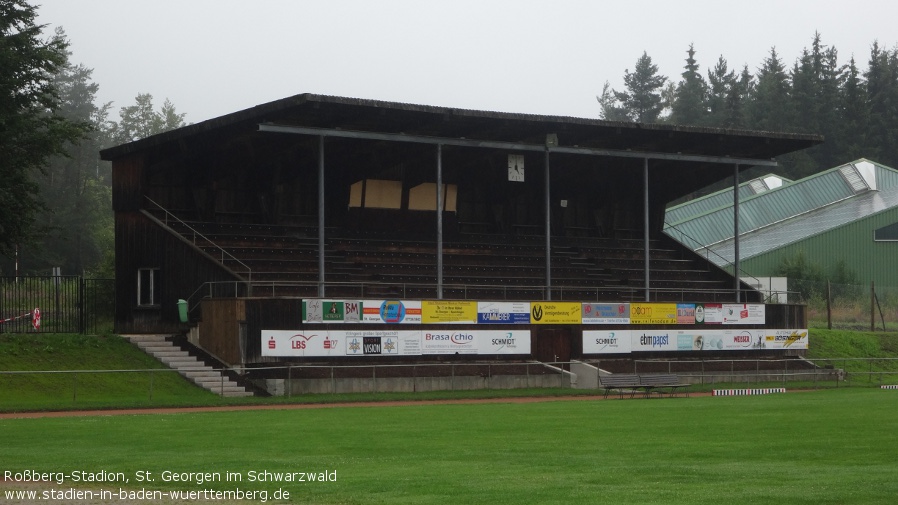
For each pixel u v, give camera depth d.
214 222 56.84
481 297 59.97
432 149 57.50
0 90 47.03
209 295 50.38
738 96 162.62
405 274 59.16
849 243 90.75
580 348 56.53
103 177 153.88
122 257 53.94
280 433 27.59
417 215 63.94
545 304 55.53
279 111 48.12
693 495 16.64
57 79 162.12
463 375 51.66
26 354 44.97
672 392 49.78
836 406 38.19
